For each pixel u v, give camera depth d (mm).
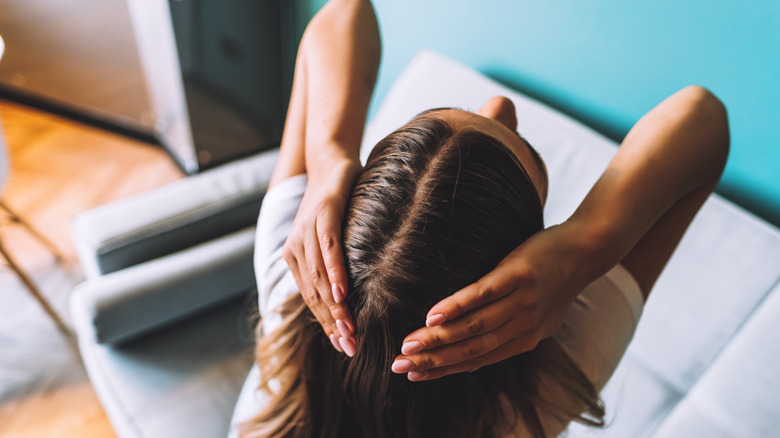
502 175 378
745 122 903
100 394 1051
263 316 573
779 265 787
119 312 1020
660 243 559
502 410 473
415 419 453
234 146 2193
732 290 806
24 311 1573
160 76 1937
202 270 1097
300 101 642
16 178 2055
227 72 1960
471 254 365
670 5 921
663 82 991
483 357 366
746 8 833
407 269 364
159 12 1701
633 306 525
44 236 1833
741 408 731
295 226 435
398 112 1197
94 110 2254
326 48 611
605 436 821
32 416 1352
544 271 370
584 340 494
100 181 2088
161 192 1165
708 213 850
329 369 481
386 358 406
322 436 492
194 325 1146
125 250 1092
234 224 1205
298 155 601
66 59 2105
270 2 1910
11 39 2135
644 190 464
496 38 1264
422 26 1441
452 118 415
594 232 424
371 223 377
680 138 494
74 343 1508
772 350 741
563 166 987
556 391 480
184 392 1033
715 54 898
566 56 1134
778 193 903
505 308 352
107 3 1826
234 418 714
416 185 373
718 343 806
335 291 377
